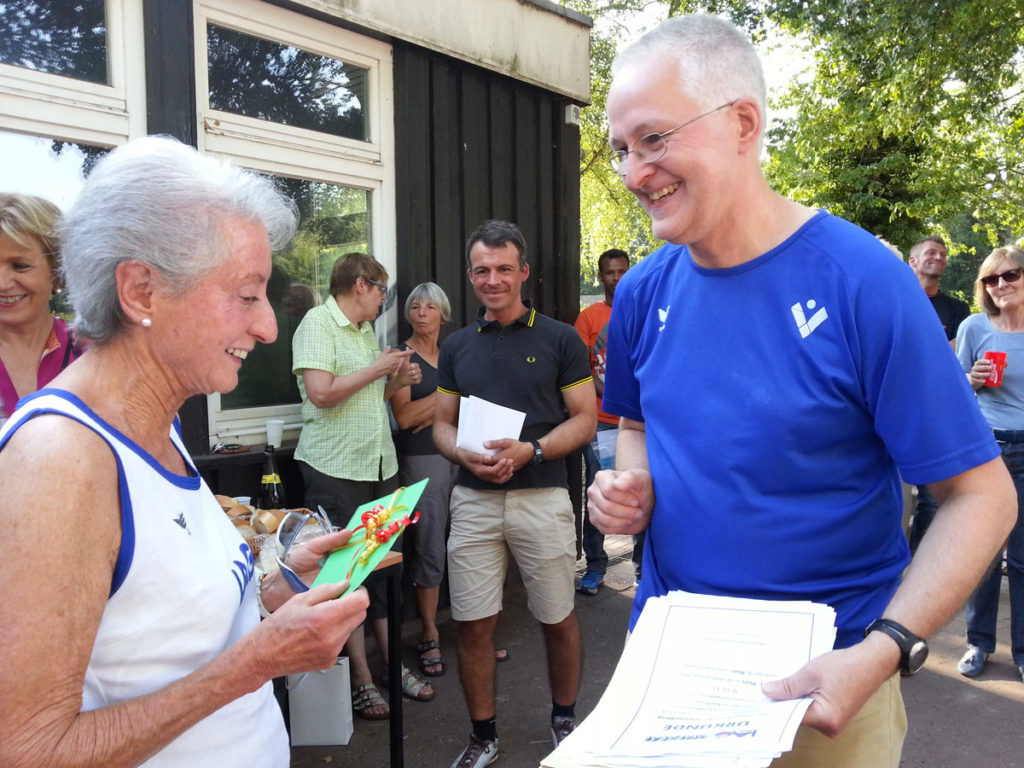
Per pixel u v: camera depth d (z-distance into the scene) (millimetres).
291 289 3303
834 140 11000
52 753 788
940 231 12734
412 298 3379
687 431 1210
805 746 1128
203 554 1013
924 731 2830
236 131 2994
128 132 2676
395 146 3564
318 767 2596
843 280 1068
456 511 2607
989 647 3250
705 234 1118
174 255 907
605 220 13477
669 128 1041
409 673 3135
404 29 3393
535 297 4250
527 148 4152
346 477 2980
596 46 11492
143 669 932
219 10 2898
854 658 937
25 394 1718
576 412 2623
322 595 971
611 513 1278
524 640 3605
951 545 994
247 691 925
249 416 3166
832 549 1112
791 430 1096
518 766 2596
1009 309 3289
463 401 2521
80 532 822
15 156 2445
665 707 968
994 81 8445
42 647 782
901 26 8195
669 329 1261
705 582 1186
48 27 2484
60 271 1051
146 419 970
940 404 1013
